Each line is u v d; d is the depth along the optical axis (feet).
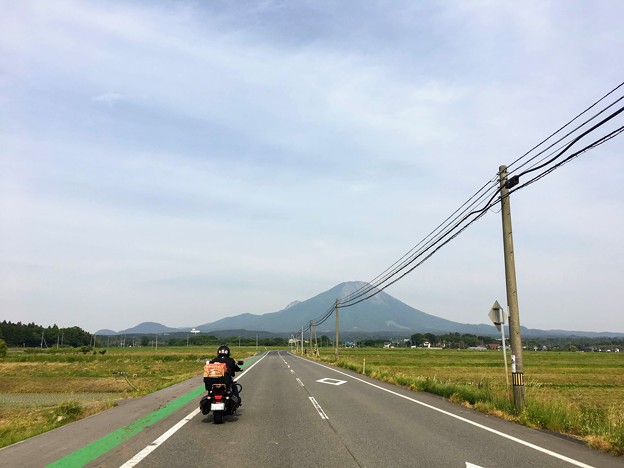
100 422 36.14
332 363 152.87
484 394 47.75
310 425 34.99
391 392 60.08
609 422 32.73
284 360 182.70
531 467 23.04
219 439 29.55
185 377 95.14
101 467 22.58
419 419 38.04
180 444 27.96
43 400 92.99
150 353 369.71
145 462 23.62
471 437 30.53
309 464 23.38
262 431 32.40
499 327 49.47
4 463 23.26
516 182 42.91
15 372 197.36
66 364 239.91
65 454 25.18
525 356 367.25
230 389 37.40
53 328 561.02
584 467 23.20
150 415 39.86
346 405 46.88
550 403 38.93
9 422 47.19
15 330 516.32
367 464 23.40
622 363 253.44
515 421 37.63
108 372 191.31
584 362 263.70
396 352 402.52
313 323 306.76
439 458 24.70
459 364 213.66
